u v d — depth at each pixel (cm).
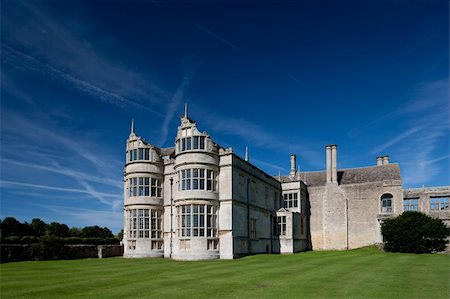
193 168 3372
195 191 3319
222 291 1567
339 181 5256
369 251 4197
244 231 3609
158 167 3941
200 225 3297
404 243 3953
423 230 3888
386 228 4162
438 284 1742
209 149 3441
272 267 2494
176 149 3550
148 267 2592
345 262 2828
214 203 3388
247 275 2069
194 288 1645
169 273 2205
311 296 1456
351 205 5025
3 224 7188
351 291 1559
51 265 2873
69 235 8962
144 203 3791
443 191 4856
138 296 1472
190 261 3080
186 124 3503
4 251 3303
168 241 3800
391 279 1897
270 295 1477
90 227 9400
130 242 3822
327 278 1936
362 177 5159
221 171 3491
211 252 3278
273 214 4447
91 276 2098
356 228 4941
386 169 5131
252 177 3947
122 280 1916
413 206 5034
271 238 4328
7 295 1515
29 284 1806
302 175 5709
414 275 2050
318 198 5219
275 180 4756
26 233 7581
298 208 4859
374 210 4881
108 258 3694
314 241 5128
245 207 3688
